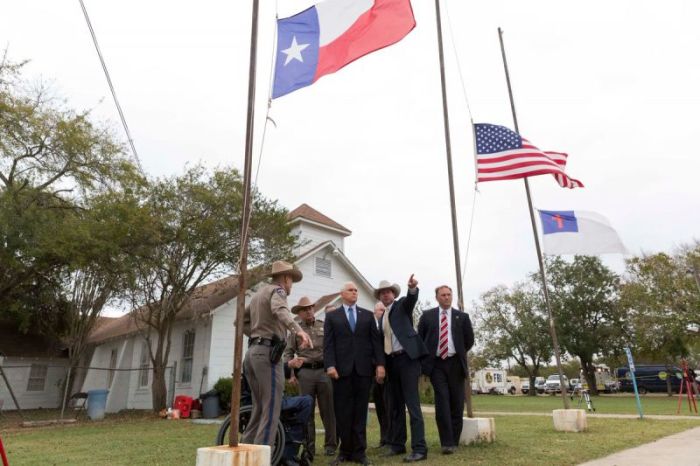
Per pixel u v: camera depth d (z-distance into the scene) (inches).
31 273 685.9
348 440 228.1
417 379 247.1
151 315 659.4
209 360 706.8
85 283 781.9
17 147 651.5
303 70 254.4
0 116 631.8
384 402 291.0
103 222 585.9
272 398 185.5
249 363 188.1
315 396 263.6
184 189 632.4
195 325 763.4
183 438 359.9
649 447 271.4
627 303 1476.4
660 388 1695.4
